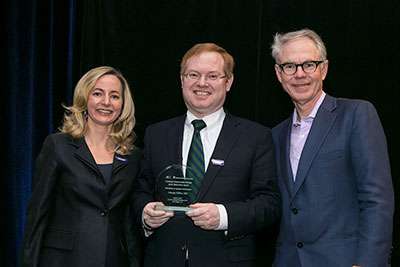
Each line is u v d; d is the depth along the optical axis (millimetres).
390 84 3043
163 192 2248
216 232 2193
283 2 3133
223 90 2361
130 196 2387
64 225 2244
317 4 3102
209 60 2316
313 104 2252
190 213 2086
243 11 3176
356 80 3074
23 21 3311
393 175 3021
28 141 3314
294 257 2160
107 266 2232
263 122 3160
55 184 2266
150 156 2398
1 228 3279
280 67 2264
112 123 2441
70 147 2297
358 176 2059
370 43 3062
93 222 2238
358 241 2027
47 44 3316
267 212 2162
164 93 3234
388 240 1973
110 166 2352
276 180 2285
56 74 3287
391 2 3041
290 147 2297
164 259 2197
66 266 2197
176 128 2406
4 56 3312
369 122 2096
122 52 3254
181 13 3227
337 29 3090
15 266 3281
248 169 2266
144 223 2205
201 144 2314
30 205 2256
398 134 3029
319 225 2102
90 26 3248
